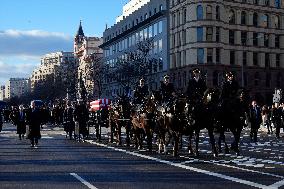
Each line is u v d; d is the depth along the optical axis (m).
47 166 15.12
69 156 18.58
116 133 25.97
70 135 31.05
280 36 85.19
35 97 161.75
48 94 144.62
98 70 114.81
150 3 93.94
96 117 28.94
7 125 63.78
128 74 83.88
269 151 20.23
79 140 28.61
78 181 11.76
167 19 85.06
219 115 17.27
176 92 17.81
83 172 13.54
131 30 102.31
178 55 81.25
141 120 19.88
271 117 37.97
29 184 11.30
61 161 16.67
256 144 24.78
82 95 57.72
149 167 14.63
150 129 19.59
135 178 12.24
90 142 27.45
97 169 14.23
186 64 77.75
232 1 79.31
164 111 17.64
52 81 151.75
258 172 13.20
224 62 77.50
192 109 16.53
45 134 36.94
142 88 21.33
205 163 15.59
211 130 17.50
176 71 81.25
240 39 80.38
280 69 84.69
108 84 119.62
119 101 24.23
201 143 25.03
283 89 84.38
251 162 15.80
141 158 17.44
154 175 12.80
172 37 83.62
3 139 31.88
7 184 11.31
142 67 82.62
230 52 79.31
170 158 17.30
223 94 17.27
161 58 87.19
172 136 18.80
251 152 19.70
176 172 13.38
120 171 13.72
